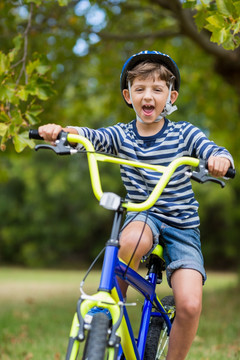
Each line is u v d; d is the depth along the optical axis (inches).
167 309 123.0
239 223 901.2
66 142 95.6
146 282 104.0
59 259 989.2
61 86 333.4
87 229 956.6
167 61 110.5
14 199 964.6
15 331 254.4
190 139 107.3
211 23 132.7
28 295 469.7
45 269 922.7
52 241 960.3
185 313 94.3
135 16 389.1
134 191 109.1
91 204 917.8
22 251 968.9
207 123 444.5
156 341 117.7
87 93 402.3
